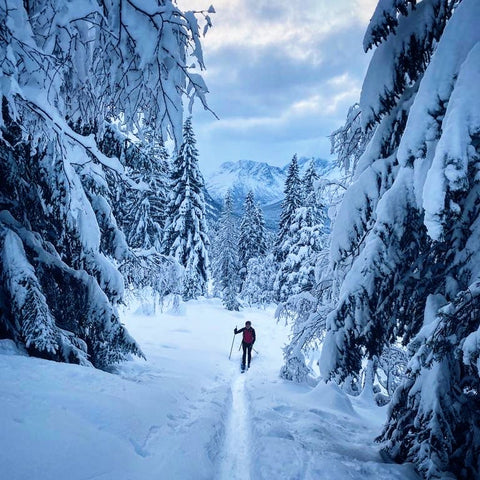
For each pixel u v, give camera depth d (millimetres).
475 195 3949
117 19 3547
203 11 3553
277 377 10734
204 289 33938
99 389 4750
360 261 4730
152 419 4715
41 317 5242
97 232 5762
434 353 3590
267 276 41531
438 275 4484
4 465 2604
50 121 4047
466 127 2967
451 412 3922
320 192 8617
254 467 4367
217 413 6125
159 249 23828
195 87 3908
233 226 44188
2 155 5223
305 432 5785
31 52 3553
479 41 3246
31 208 6023
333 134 6941
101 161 4770
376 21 4090
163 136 4277
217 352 14367
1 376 4070
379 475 4008
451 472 3834
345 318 4988
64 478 2797
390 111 4879
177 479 3516
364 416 8695
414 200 4164
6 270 5246
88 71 4199
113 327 6613
